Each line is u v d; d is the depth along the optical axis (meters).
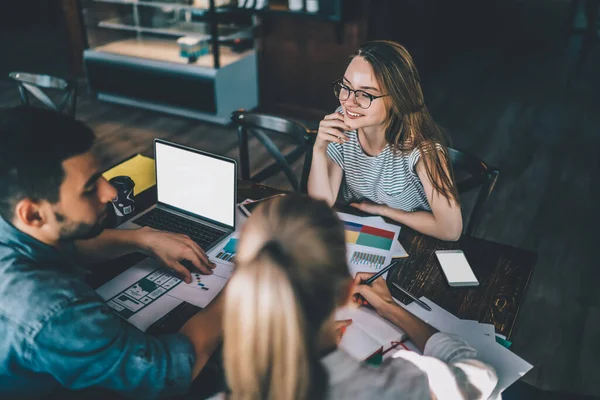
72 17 4.93
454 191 1.62
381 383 0.80
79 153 0.97
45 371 1.01
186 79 4.10
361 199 1.97
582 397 1.40
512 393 1.41
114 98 4.62
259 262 0.69
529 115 4.51
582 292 2.50
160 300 1.28
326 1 3.71
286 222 0.71
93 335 0.96
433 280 1.40
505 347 1.19
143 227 1.51
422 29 4.88
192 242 1.42
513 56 6.01
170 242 1.42
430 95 4.96
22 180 0.94
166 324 1.21
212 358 1.13
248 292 0.69
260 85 4.45
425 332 1.16
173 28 4.36
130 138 4.01
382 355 1.13
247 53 4.27
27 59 5.70
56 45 6.17
